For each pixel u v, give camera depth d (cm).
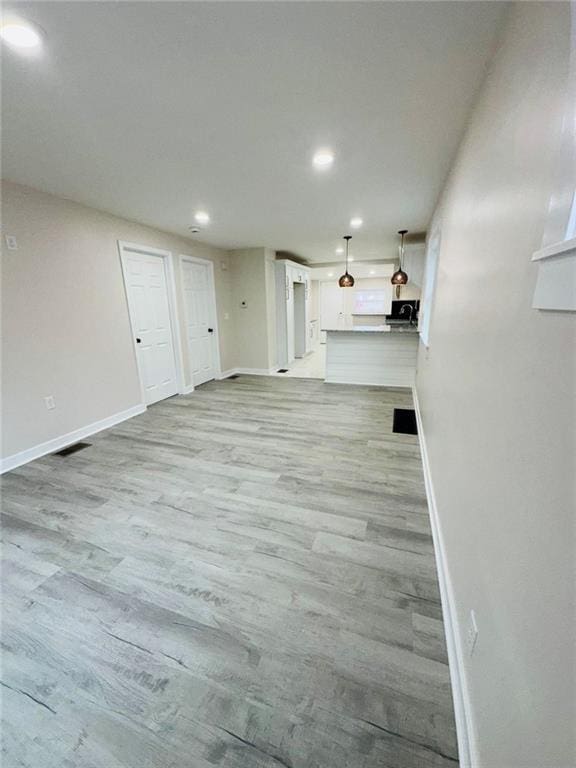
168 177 256
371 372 525
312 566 166
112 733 104
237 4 108
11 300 267
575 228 56
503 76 111
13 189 262
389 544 180
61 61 133
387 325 688
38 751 100
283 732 103
